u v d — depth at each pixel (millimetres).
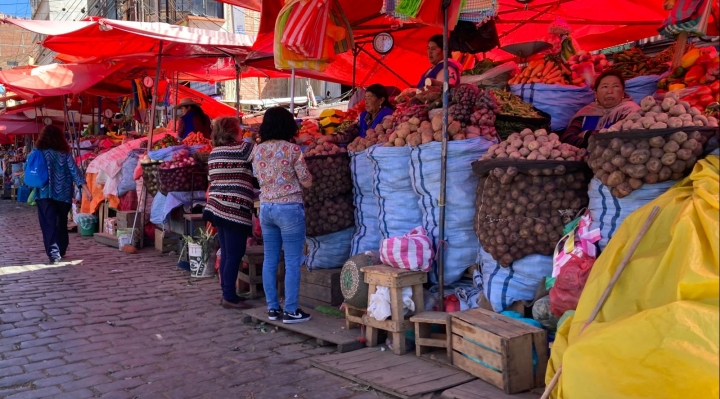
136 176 9461
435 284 4629
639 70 5219
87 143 14164
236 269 5684
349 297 4711
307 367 4164
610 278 2834
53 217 8133
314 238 5566
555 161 3721
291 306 4977
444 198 4375
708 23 3719
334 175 5422
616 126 3395
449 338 3965
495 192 3971
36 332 4992
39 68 10867
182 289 6582
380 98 5914
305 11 5023
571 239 3588
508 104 4703
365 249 5195
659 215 2807
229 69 12523
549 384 2742
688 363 2297
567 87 4867
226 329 5102
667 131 3154
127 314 5555
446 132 4320
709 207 2535
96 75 11164
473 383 3639
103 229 10828
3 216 14602
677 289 2436
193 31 8984
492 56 10359
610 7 7766
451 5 4176
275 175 4859
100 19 7980
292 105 6426
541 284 3824
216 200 5566
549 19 8281
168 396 3676
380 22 7684
